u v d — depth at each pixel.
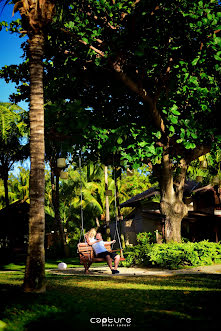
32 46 7.80
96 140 12.95
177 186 15.80
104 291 6.88
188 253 13.90
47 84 14.45
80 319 4.69
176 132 13.51
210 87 13.90
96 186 42.91
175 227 15.55
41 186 7.36
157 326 4.26
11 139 25.69
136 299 5.95
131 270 13.66
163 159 15.06
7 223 28.75
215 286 7.78
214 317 4.59
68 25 11.52
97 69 12.81
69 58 12.92
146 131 12.57
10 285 7.84
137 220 29.48
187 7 11.10
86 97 14.59
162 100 12.49
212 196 24.89
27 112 25.73
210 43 11.55
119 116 14.24
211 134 13.47
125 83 12.09
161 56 11.92
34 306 5.39
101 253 12.55
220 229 24.17
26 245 29.44
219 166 19.05
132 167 12.41
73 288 7.37
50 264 22.00
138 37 11.55
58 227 30.11
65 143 12.61
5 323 4.62
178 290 7.05
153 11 10.98
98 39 11.85
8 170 27.73
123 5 11.38
